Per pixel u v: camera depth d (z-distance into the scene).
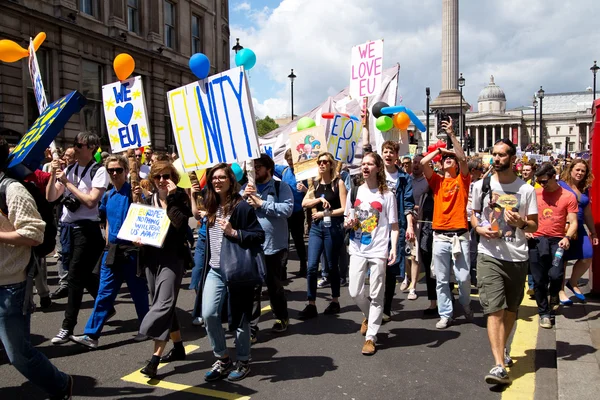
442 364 4.59
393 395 3.94
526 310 6.50
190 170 5.00
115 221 4.92
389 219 4.94
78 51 20.25
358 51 8.35
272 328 5.55
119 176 4.98
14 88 17.53
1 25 16.86
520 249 4.16
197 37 30.11
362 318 6.08
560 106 122.69
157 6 25.56
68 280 5.13
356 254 4.96
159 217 4.30
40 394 3.99
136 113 6.57
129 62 6.42
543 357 4.80
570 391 3.90
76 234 5.16
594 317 5.93
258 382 4.18
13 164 3.25
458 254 5.56
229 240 4.02
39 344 5.14
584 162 6.31
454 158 5.60
